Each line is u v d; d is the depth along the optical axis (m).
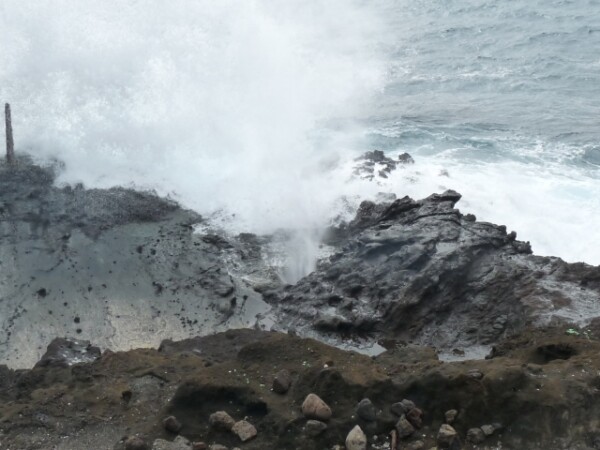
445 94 33.78
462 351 17.69
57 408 14.73
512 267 19.39
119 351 17.55
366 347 17.86
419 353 16.45
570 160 27.05
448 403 13.90
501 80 35.44
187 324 18.89
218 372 15.04
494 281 19.00
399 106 32.03
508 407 13.66
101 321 18.89
